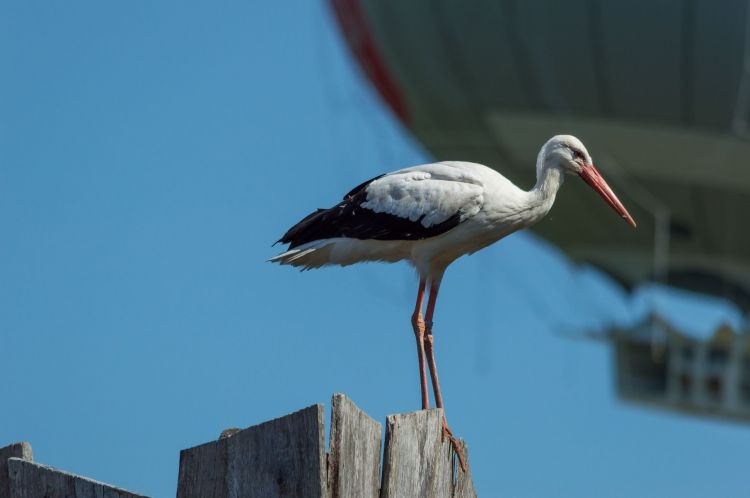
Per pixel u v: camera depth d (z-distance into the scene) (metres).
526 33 28.16
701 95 27.95
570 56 28.31
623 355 35.19
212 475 5.99
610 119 29.28
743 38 26.73
